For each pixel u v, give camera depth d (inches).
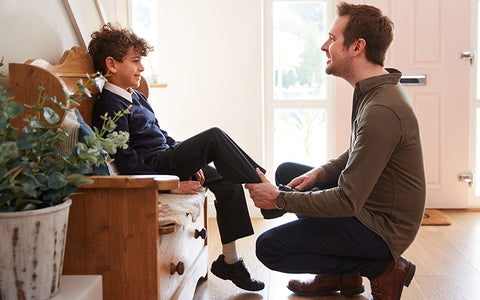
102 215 58.6
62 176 49.1
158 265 59.3
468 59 149.4
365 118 67.7
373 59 74.0
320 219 74.6
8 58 66.5
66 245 59.1
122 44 80.4
